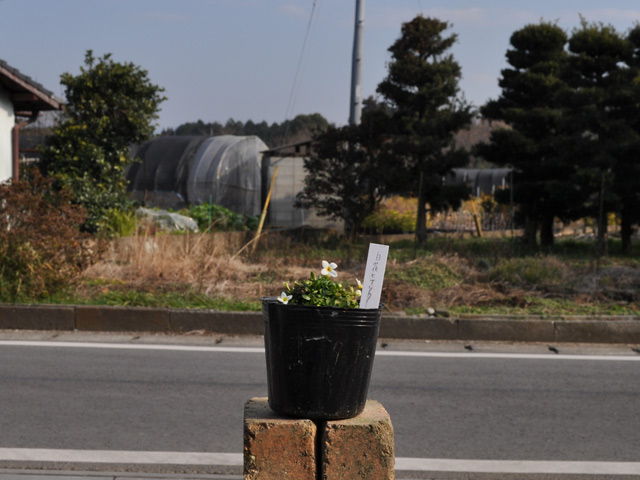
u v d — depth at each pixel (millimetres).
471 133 69500
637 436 5281
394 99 20266
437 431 5328
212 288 10633
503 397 6285
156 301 9695
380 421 2932
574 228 29594
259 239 16062
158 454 4738
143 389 6340
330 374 2902
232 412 5703
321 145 19531
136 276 11305
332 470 2902
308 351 2898
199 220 21156
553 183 18094
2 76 14648
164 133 32344
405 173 19016
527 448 4992
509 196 19562
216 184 26125
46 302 9539
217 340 8680
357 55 21547
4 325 9023
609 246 20266
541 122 19375
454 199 19922
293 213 25875
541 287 11594
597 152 18031
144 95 18734
